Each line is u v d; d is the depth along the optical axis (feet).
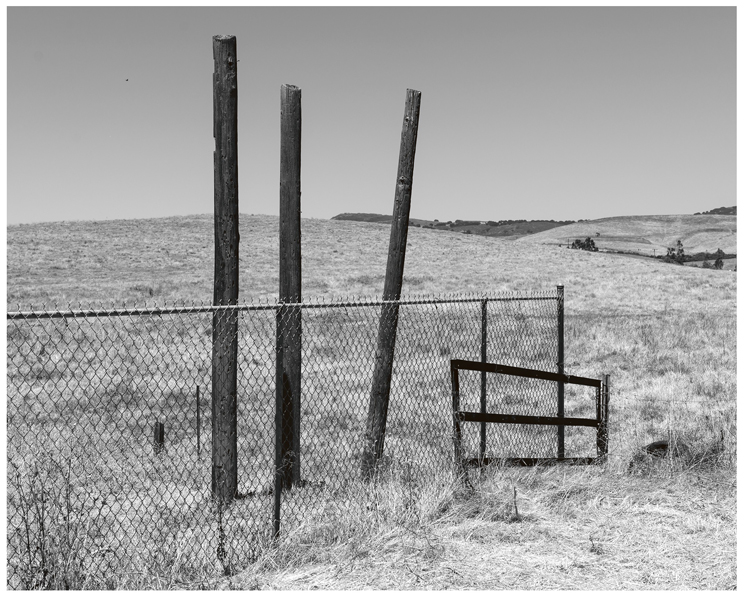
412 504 21.72
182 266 196.44
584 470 27.02
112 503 25.14
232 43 24.62
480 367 25.59
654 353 71.67
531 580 17.40
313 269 197.47
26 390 47.11
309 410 43.47
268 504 23.99
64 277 171.01
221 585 17.11
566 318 105.40
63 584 16.33
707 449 27.50
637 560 18.67
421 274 191.72
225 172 24.63
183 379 54.24
